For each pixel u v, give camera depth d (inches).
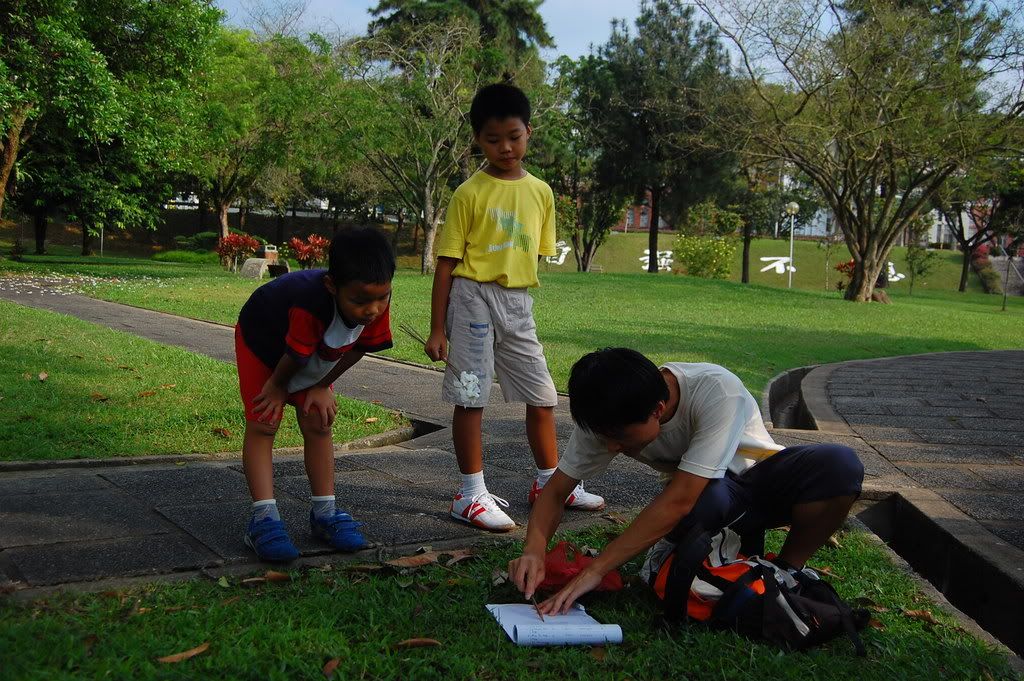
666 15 1133.1
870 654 93.5
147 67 746.8
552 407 146.5
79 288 592.7
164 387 228.8
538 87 1083.9
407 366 325.4
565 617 97.5
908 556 155.6
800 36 738.2
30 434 173.9
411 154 1013.8
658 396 95.8
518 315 139.9
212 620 91.0
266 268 820.0
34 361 251.1
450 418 229.0
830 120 772.6
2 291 548.4
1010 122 701.3
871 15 727.7
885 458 198.5
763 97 772.0
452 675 83.0
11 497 137.3
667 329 494.3
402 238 2034.9
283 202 1678.2
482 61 1058.7
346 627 92.1
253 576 108.9
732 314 621.3
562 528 136.6
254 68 1061.8
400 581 106.0
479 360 136.6
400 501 149.6
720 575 99.0
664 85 1103.0
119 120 654.5
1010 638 117.4
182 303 508.7
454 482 163.9
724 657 90.0
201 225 1806.1
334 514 125.3
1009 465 194.2
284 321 116.0
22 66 622.8
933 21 714.2
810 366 389.7
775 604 94.1
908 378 351.3
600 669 87.1
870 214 835.4
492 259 137.3
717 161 1151.6
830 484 106.4
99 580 104.4
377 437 201.0
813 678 86.0
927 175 804.6
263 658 82.9
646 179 1196.5
